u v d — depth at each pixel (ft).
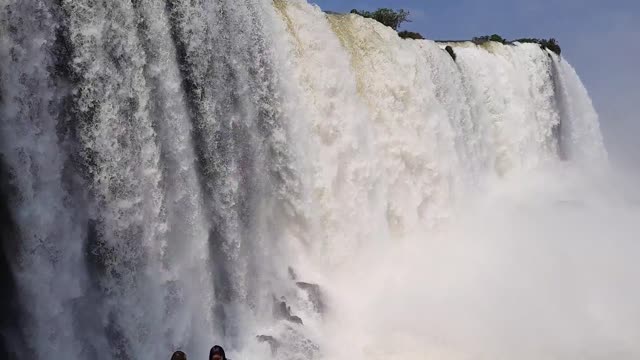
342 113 69.72
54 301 43.16
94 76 45.09
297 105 63.87
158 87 49.60
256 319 57.52
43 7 42.42
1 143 40.60
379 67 77.25
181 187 51.24
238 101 57.00
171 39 50.85
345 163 69.41
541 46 129.80
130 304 46.98
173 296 50.14
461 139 93.15
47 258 42.83
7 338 41.86
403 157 78.43
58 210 43.32
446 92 90.68
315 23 69.26
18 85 41.37
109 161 45.83
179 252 51.26
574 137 135.64
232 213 55.52
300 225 63.52
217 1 54.90
